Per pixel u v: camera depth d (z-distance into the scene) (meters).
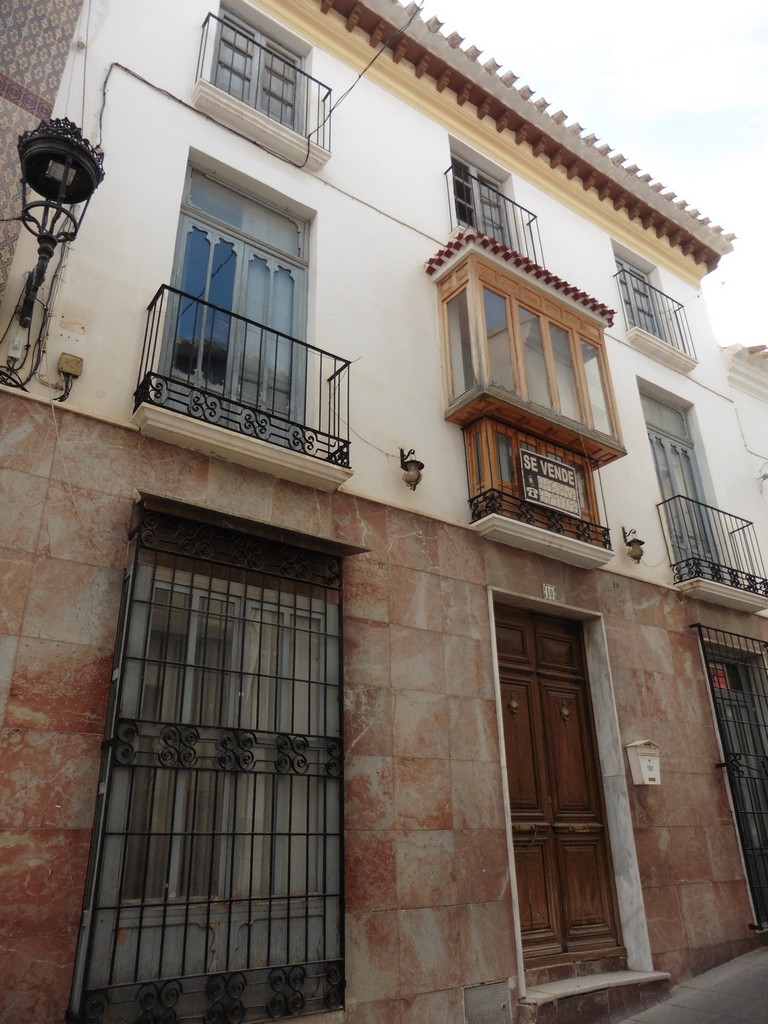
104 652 4.14
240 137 6.44
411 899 4.78
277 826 4.39
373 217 7.13
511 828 5.54
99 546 4.34
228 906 4.02
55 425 4.45
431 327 7.03
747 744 7.88
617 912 6.19
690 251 11.20
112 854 3.70
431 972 4.68
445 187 8.11
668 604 7.76
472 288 6.81
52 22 5.50
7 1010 3.35
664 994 5.73
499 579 6.29
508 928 5.16
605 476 7.99
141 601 4.21
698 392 9.97
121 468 4.61
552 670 6.68
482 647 5.93
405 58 8.30
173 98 6.10
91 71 5.63
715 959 6.36
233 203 6.35
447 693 5.55
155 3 6.35
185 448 4.92
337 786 4.66
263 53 7.16
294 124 7.13
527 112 9.09
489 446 6.47
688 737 7.20
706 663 7.73
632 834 6.29
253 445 5.03
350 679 5.09
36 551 4.13
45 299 4.71
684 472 9.29
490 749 5.62
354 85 7.71
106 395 4.75
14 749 3.73
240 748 4.34
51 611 4.06
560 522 6.73
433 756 5.28
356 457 5.91
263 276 6.25
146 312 5.18
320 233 6.60
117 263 5.17
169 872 3.92
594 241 9.88
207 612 4.54
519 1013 4.97
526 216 9.03
